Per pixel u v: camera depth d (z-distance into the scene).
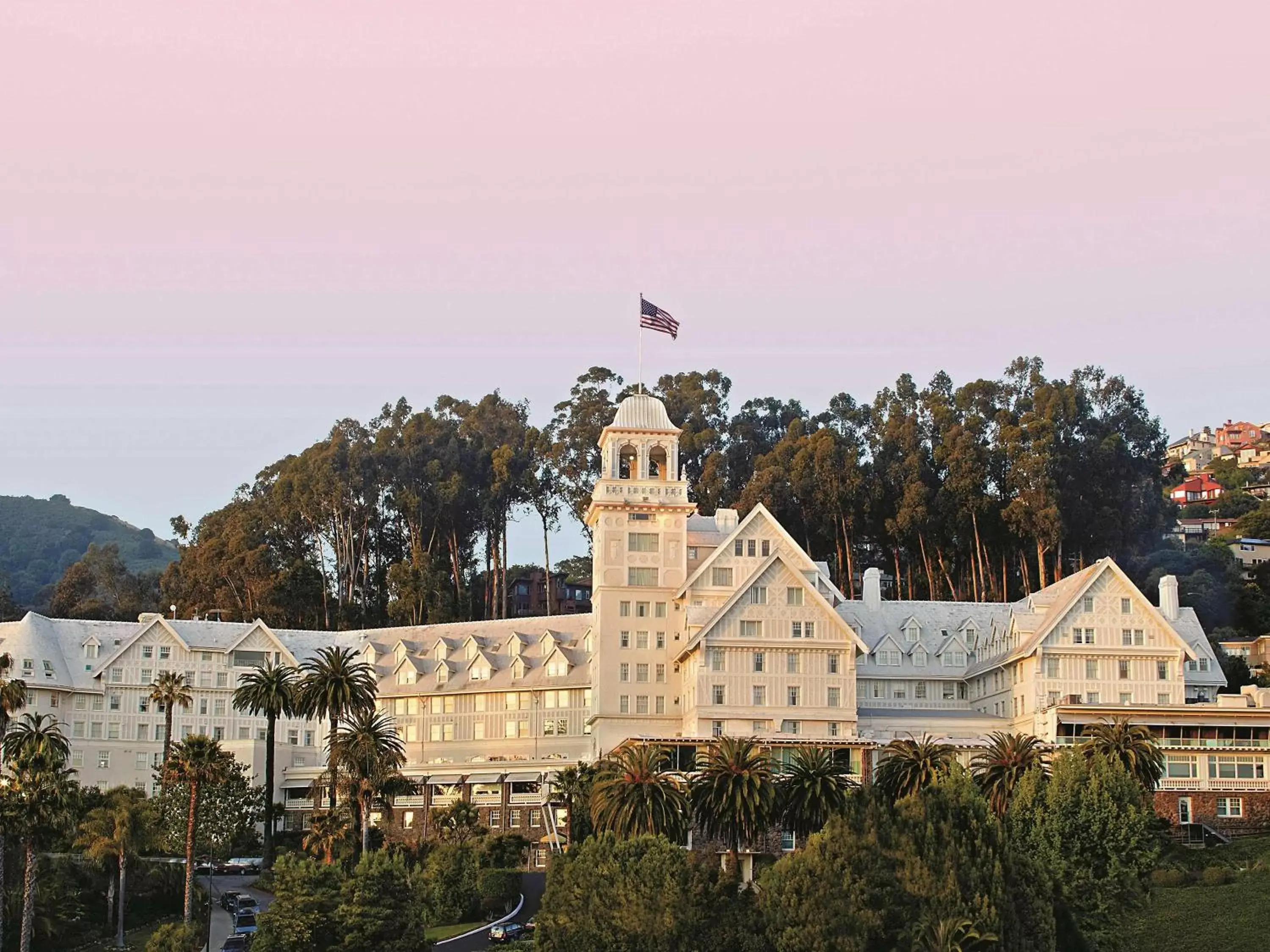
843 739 143.62
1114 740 121.56
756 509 157.00
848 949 91.88
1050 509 193.75
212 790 149.75
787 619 148.88
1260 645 199.88
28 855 113.81
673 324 163.88
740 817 109.62
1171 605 162.38
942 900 94.06
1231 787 136.75
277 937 106.50
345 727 183.62
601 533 158.00
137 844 126.06
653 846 101.88
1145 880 110.06
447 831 149.50
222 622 192.00
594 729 158.50
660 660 155.50
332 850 141.62
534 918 104.69
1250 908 110.56
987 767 122.38
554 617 182.12
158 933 114.75
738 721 146.38
